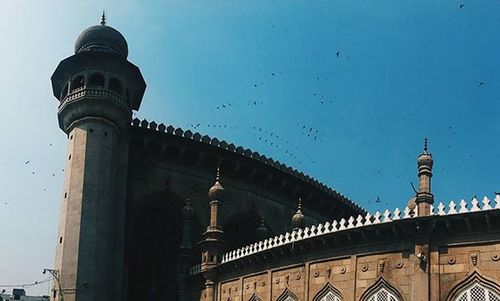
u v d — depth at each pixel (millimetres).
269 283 35469
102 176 40656
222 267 39094
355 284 30766
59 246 39219
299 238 33844
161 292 45625
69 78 43000
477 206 27609
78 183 40031
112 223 40812
